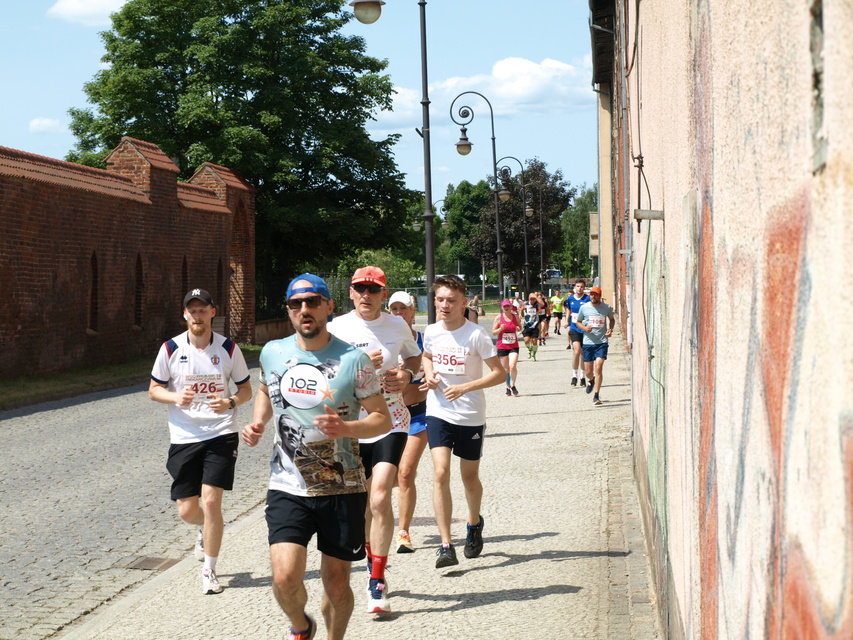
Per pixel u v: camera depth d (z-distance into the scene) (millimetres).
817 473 1344
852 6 1150
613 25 21359
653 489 5965
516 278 81062
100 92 45656
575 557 6598
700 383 3061
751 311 1989
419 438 6957
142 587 6453
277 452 4543
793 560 1517
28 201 23375
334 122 45188
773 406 1722
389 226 47281
